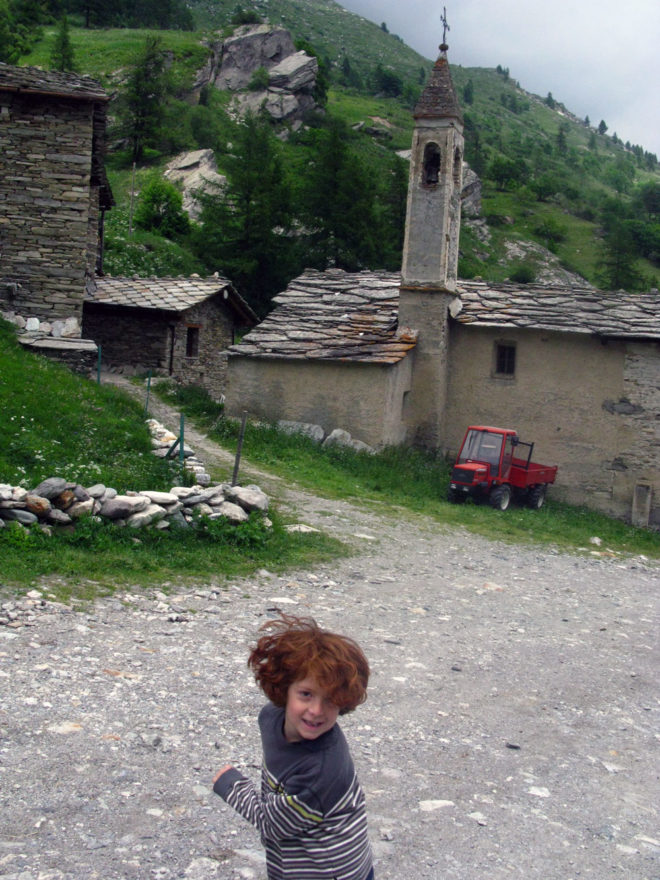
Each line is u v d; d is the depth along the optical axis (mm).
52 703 5855
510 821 5148
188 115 85688
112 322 26812
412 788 5430
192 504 11594
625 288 87438
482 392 23656
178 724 5844
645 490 21969
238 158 45938
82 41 107438
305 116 106250
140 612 8336
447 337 23594
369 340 22641
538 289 24922
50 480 10180
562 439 22938
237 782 3016
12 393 14242
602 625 10734
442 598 11008
